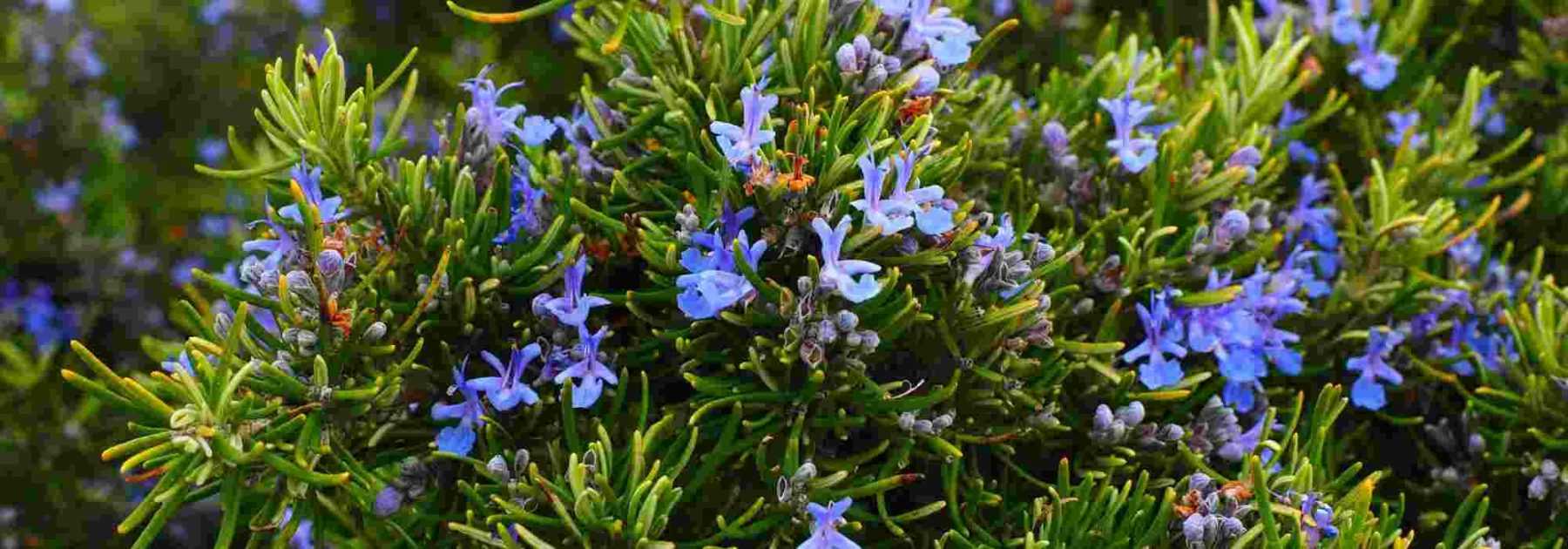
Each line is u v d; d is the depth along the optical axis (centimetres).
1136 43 46
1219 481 40
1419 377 45
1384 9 49
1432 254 45
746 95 37
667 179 41
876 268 36
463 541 39
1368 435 46
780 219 38
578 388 38
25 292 79
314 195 38
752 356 37
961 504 41
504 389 38
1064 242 41
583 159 41
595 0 38
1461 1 53
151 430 37
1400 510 40
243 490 38
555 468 39
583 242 40
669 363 40
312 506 38
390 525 39
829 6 40
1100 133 44
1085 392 41
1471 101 47
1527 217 50
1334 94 46
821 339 37
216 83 87
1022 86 57
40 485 67
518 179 41
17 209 76
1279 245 45
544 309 39
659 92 40
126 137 81
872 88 39
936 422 38
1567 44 51
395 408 39
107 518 67
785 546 39
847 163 37
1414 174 47
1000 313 38
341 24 86
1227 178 42
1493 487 44
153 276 79
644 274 41
